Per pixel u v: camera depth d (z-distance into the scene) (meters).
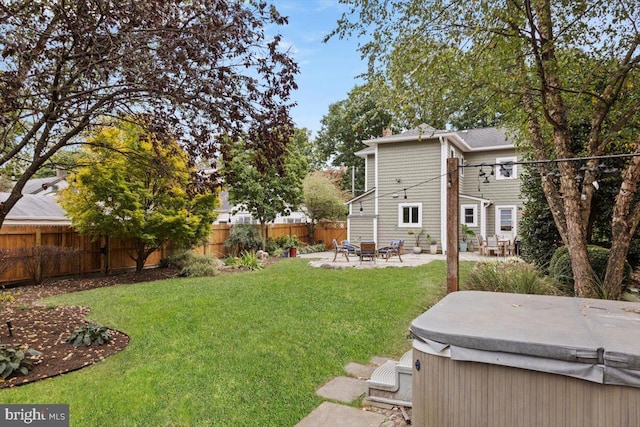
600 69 5.34
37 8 3.38
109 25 3.43
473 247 15.44
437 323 2.45
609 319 2.53
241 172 14.56
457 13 4.96
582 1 4.75
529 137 7.01
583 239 5.20
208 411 2.97
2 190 17.02
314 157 29.91
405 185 15.55
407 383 3.03
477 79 5.16
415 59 5.13
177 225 9.20
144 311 5.72
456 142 15.30
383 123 20.45
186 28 3.51
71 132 4.20
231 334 4.70
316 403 3.13
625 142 6.21
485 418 2.14
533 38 4.71
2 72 3.19
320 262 12.05
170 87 3.66
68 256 8.91
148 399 3.12
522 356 2.04
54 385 3.35
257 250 15.04
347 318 5.42
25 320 5.22
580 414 1.93
